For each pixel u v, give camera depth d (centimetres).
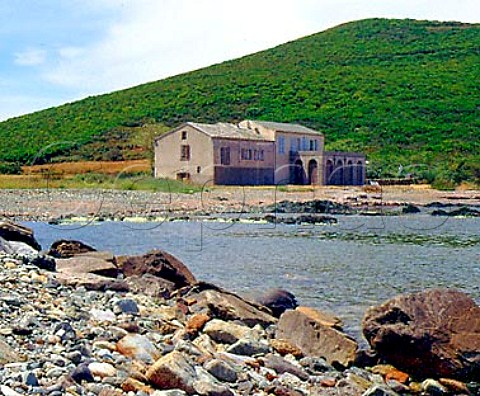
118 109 11956
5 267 1408
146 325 1095
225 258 2422
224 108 11806
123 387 734
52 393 670
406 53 14188
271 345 1067
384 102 11156
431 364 1010
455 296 1073
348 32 16025
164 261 1659
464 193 5969
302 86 12525
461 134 9488
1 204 4209
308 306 1564
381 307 1073
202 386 754
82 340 902
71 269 1545
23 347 834
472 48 14050
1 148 9219
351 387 905
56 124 11031
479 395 959
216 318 1222
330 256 2533
